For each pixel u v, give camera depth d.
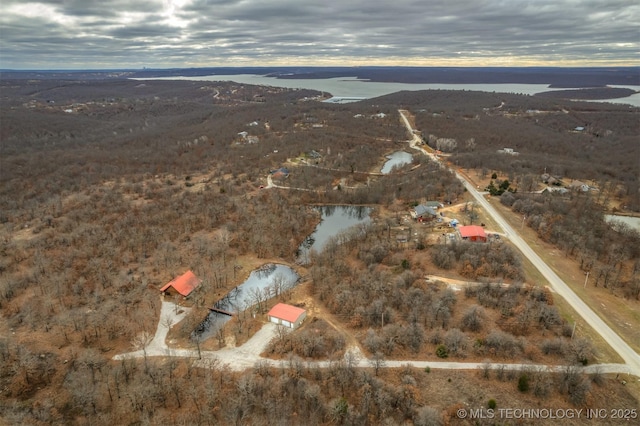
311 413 52.34
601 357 59.22
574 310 70.25
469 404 52.06
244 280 88.81
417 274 80.81
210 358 62.66
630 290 75.56
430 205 116.94
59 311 74.38
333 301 74.81
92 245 97.44
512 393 53.59
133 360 62.41
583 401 51.50
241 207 122.38
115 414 53.56
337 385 56.03
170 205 122.81
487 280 78.31
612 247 90.50
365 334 66.00
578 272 83.12
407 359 60.06
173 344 66.56
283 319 69.75
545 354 60.00
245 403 53.22
